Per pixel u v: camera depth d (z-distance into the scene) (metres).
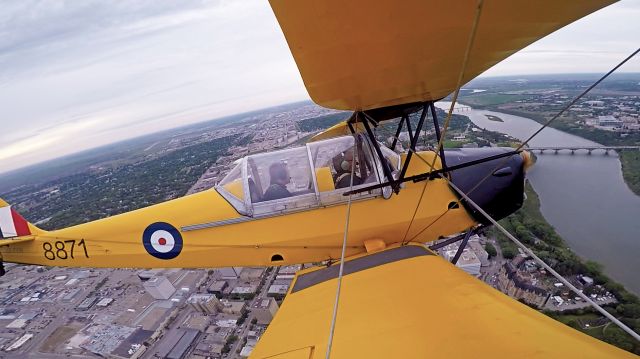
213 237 6.02
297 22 2.22
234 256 6.08
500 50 2.93
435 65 3.16
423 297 3.59
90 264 7.16
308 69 2.92
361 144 5.75
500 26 2.52
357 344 3.04
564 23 2.57
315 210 5.67
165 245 6.36
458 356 2.58
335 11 2.15
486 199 5.74
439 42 2.71
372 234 5.68
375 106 4.36
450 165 5.82
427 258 4.62
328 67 2.93
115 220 6.73
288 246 5.81
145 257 6.62
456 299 3.41
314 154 5.81
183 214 6.16
